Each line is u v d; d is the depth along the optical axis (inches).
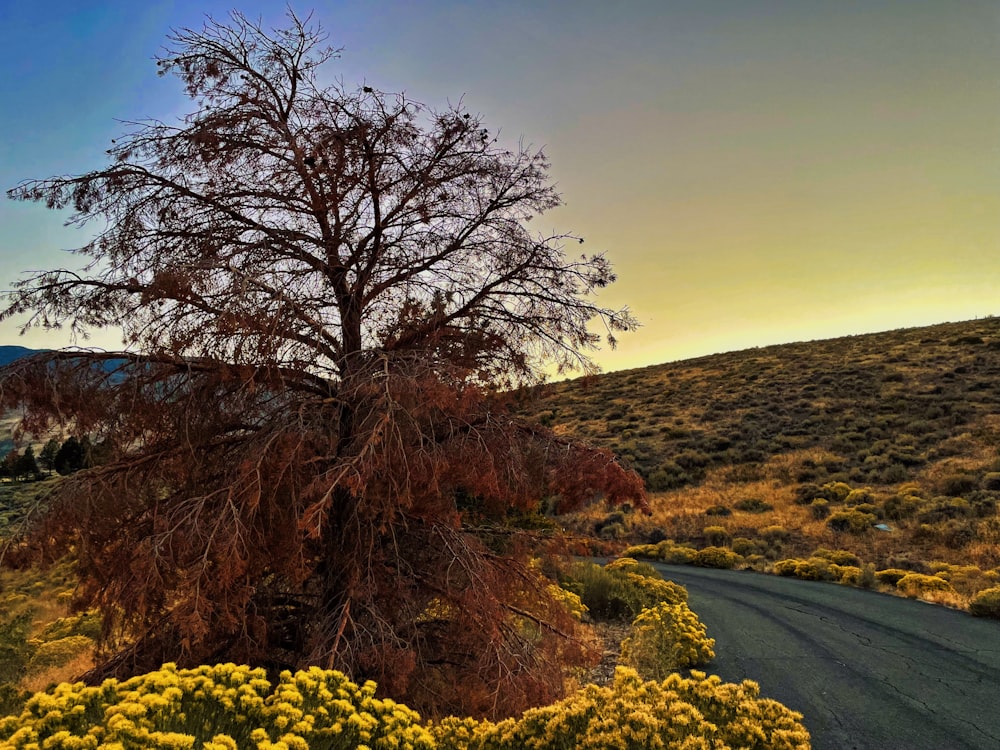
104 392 225.1
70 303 241.4
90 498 219.6
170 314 233.5
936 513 810.2
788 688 326.0
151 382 233.8
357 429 238.1
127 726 105.3
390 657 215.2
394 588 242.5
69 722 117.6
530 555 292.5
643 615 385.7
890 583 637.3
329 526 236.8
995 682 328.8
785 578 709.3
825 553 773.9
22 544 209.0
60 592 676.1
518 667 239.0
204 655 219.3
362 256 281.6
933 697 308.2
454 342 280.1
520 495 249.0
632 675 176.7
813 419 1386.6
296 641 250.4
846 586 642.2
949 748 250.4
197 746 119.9
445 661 258.8
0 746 106.0
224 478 236.5
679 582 684.7
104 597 237.3
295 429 224.4
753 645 413.7
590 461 246.5
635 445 1462.8
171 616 209.0
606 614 531.2
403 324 278.7
